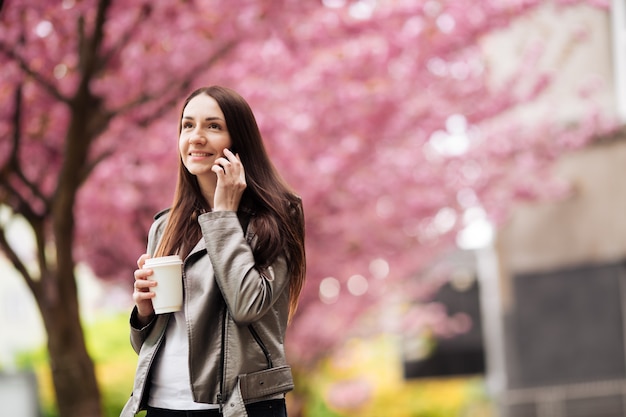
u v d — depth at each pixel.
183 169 3.35
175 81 8.87
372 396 22.34
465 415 23.50
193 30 8.70
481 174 15.39
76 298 7.96
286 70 10.34
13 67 7.81
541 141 15.43
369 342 24.02
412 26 10.95
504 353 17.47
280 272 3.13
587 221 16.42
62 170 7.73
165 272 3.11
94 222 12.55
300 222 3.31
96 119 8.06
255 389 3.03
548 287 17.05
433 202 14.62
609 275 16.36
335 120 11.70
